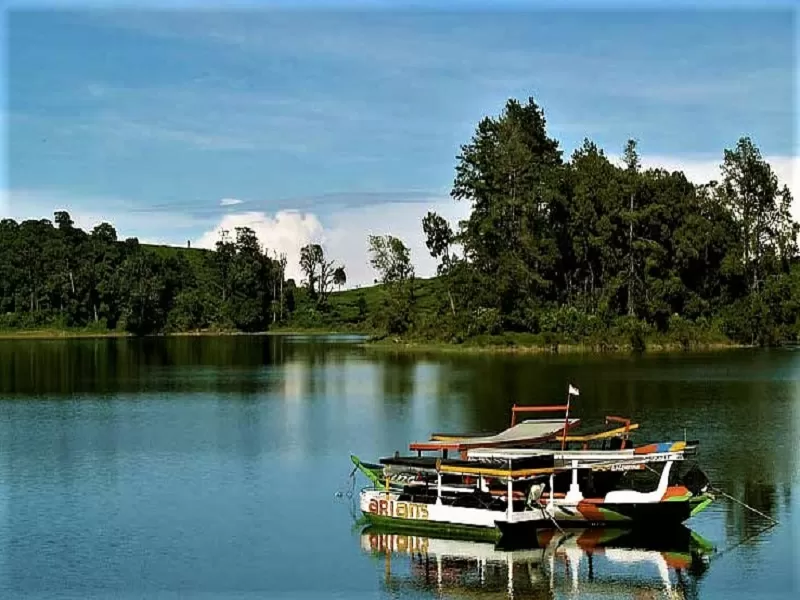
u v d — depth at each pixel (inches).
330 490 1829.5
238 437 2399.1
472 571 1366.9
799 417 2610.7
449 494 1574.8
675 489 1515.7
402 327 6486.2
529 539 1510.8
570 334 5442.9
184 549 1472.7
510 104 6358.3
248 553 1455.5
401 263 6614.2
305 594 1282.0
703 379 3599.9
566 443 1749.5
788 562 1395.2
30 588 1317.7
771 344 5767.7
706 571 1359.5
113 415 2827.3
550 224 5920.3
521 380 3666.3
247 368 4510.3
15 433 2488.9
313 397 3230.8
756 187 6048.2
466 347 5536.4
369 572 1365.7
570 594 1277.1
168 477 1943.9
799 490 1790.1
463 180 5812.0
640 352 5265.8
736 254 5846.5
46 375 4163.4
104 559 1434.5
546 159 6294.3
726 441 2253.9
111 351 5994.1
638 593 1280.8
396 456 1637.6
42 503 1748.3
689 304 5807.1
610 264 5718.5
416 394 3267.7
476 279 5743.1
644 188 5753.0
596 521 1526.8
